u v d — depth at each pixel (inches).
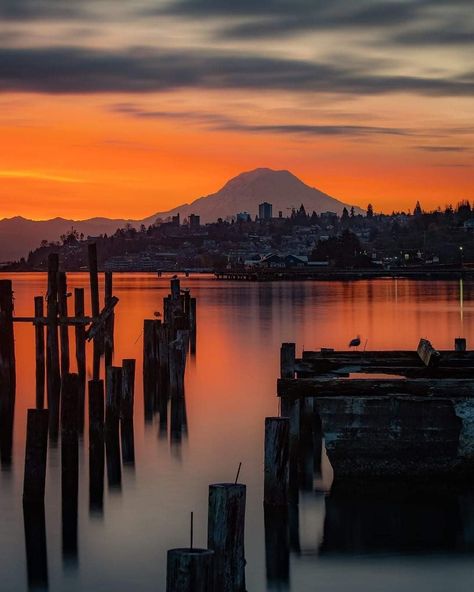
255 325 3270.2
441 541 854.5
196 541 874.8
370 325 3245.6
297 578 778.2
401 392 1008.2
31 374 2012.8
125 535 896.9
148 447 1245.1
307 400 1131.9
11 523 929.5
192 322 2411.4
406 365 1198.9
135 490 1039.6
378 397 1008.2
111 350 1952.5
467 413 1003.3
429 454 1010.7
